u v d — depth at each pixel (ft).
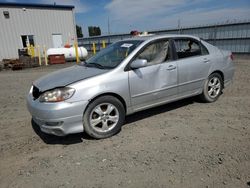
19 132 14.42
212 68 17.51
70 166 10.46
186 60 16.03
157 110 16.97
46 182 9.41
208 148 11.34
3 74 43.60
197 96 18.53
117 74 13.03
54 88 11.85
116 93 12.95
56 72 15.34
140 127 14.24
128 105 13.64
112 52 15.34
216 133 12.92
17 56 77.82
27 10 77.36
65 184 9.23
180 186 8.74
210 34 64.90
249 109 16.46
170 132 13.32
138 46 14.19
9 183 9.47
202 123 14.37
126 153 11.28
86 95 12.00
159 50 15.01
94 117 12.71
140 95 13.96
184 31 71.31
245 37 56.75
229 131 13.11
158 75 14.55
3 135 14.06
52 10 82.02
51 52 60.95
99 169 10.10
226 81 18.94
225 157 10.48
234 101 18.39
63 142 12.83
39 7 79.25
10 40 75.82
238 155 10.61
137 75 13.65
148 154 11.07
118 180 9.29
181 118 15.31
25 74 41.68
